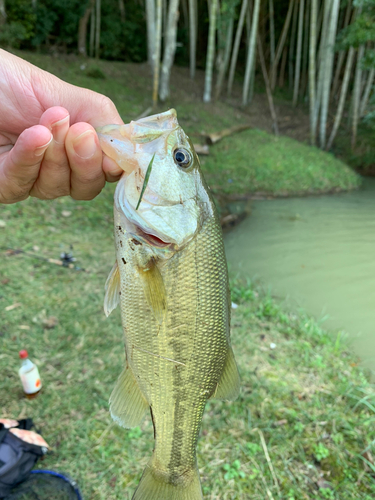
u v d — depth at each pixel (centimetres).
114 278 27
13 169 23
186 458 28
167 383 26
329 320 78
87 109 28
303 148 221
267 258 106
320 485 44
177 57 376
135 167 25
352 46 211
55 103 27
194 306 25
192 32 319
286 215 142
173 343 25
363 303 84
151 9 281
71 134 23
